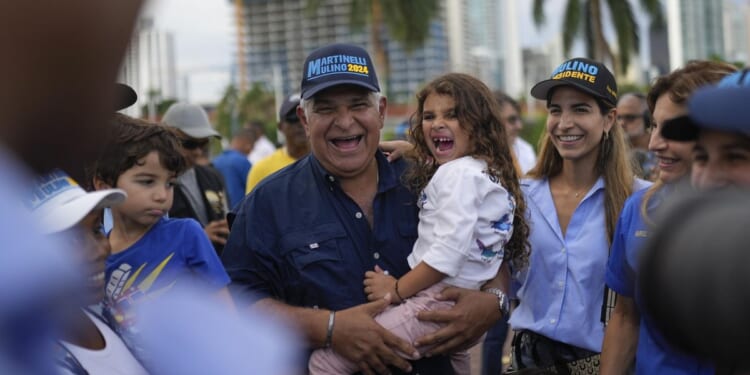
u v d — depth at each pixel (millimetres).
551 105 3283
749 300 506
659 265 548
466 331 2650
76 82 585
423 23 29922
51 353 643
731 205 549
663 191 2367
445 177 2695
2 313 578
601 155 3254
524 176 3473
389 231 2770
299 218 2732
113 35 585
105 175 2430
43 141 600
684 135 1636
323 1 33625
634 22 28047
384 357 2576
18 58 560
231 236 2828
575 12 28516
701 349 536
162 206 2523
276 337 897
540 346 3215
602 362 2658
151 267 2484
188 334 866
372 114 2750
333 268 2672
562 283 3158
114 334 1142
